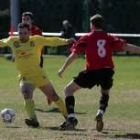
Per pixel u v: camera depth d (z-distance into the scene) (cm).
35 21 10888
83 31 10162
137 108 3784
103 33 2800
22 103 4003
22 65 2995
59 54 9281
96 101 4147
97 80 2783
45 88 3055
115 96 4456
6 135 2680
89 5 10162
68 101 2830
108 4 10731
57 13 10850
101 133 2795
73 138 2603
